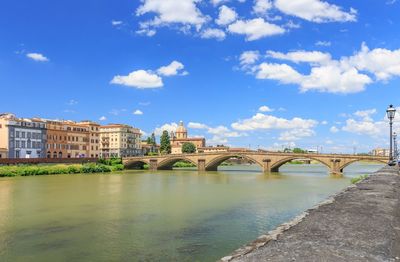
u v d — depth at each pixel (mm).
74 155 196000
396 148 64500
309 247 8945
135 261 23875
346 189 21094
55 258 24703
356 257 8219
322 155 129750
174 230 32500
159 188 72812
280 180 96625
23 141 166750
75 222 36656
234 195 59750
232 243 27969
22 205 48625
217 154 150625
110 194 61750
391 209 14188
